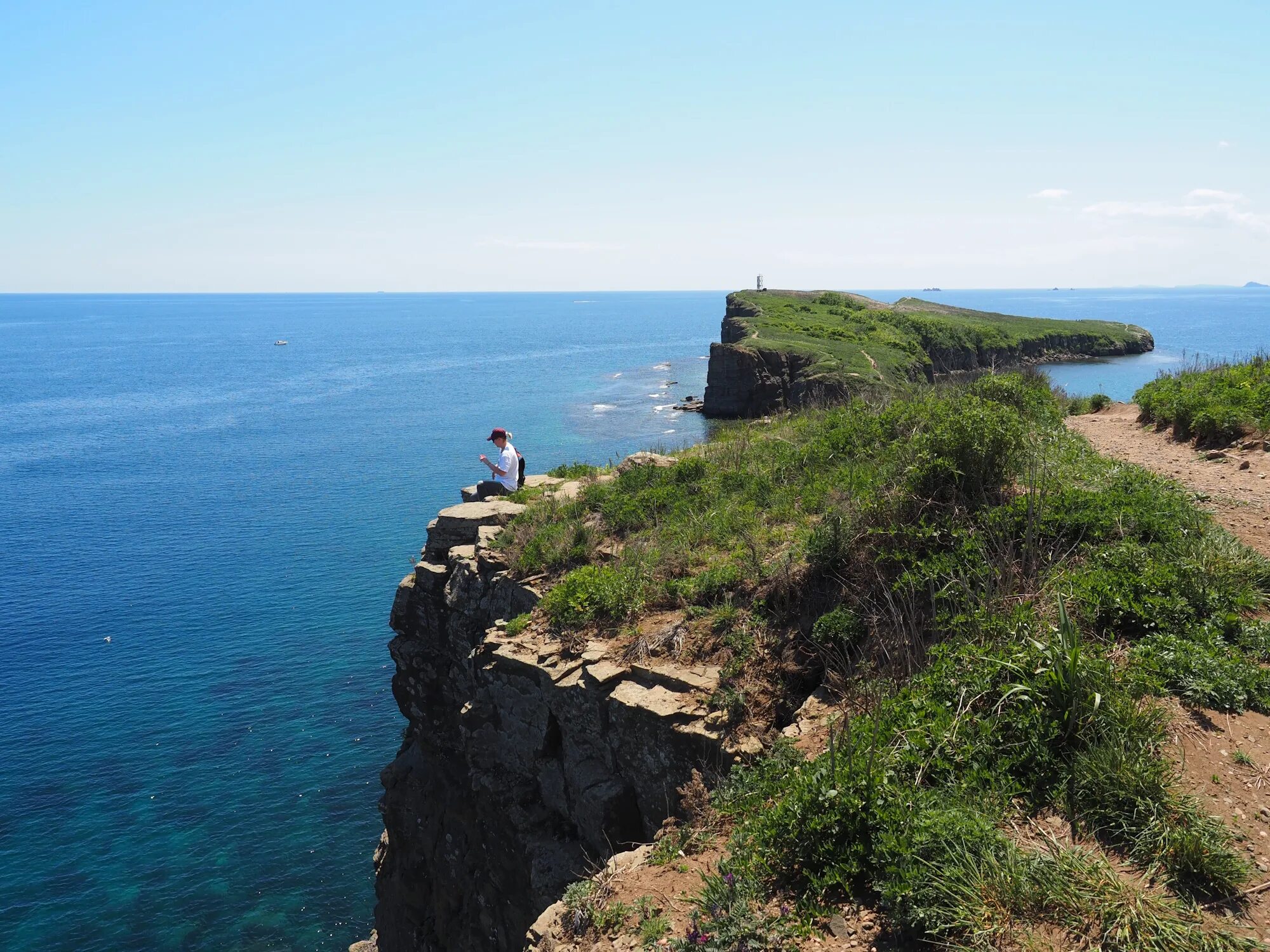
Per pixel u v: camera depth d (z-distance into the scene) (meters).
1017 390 16.08
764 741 8.99
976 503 10.26
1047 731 6.46
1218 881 5.11
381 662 34.00
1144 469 12.20
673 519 14.31
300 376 143.00
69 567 45.19
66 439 84.62
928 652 8.13
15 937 21.08
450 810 15.45
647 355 165.12
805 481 14.30
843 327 94.75
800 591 10.56
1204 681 6.72
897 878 5.61
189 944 20.94
